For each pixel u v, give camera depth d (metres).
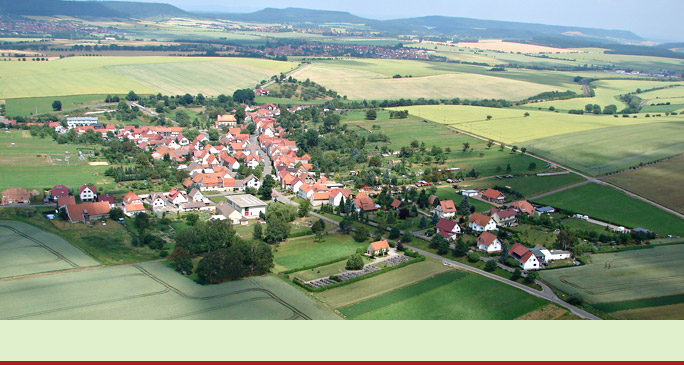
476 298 122.69
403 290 126.69
